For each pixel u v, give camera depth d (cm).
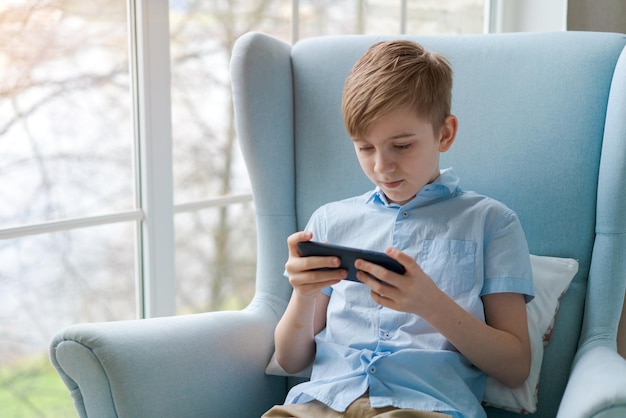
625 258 134
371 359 125
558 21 233
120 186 192
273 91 152
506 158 143
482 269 127
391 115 119
